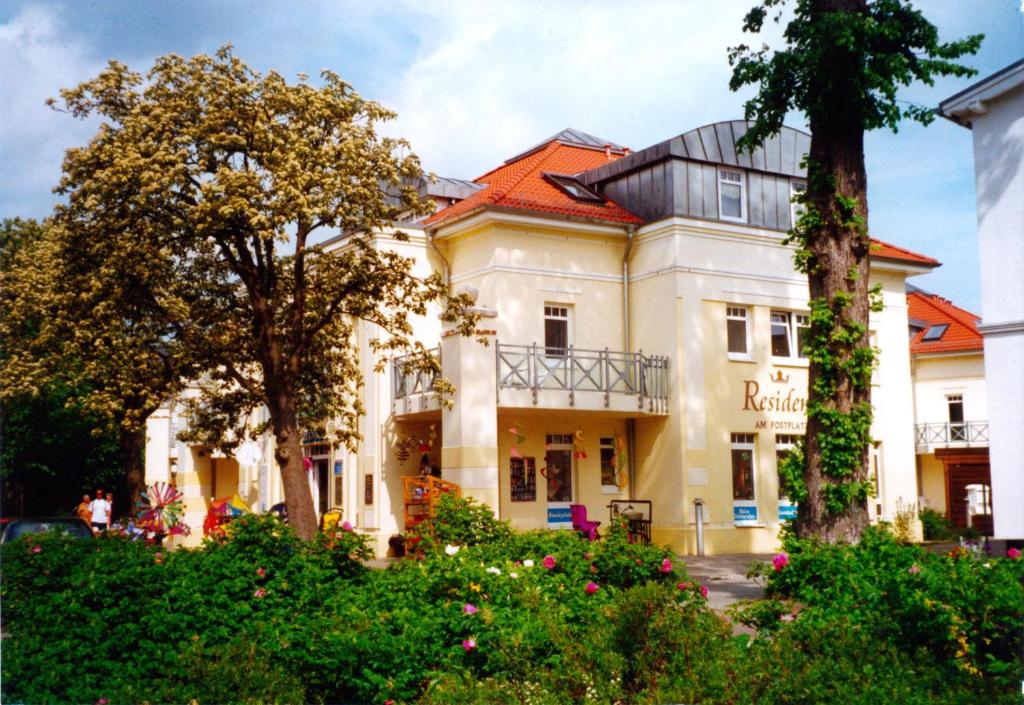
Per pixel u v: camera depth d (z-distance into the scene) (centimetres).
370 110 1739
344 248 2559
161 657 812
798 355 2662
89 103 1638
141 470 2556
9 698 744
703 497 2417
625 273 2578
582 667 682
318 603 971
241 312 1889
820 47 1435
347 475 2556
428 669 742
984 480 3912
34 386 2577
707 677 639
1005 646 716
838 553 976
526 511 2367
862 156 1503
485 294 2417
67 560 988
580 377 2394
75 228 1669
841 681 623
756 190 2631
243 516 1120
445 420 2095
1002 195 1775
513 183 2611
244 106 1647
